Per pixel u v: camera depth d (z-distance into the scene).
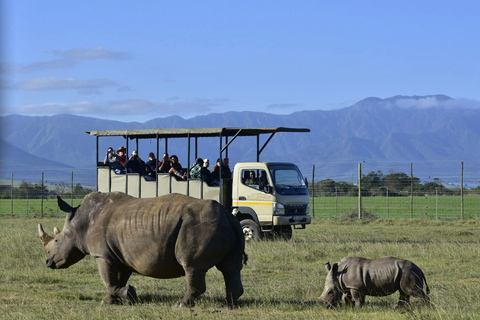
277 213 33.16
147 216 16.30
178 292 18.45
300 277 21.50
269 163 34.06
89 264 23.53
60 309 15.71
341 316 14.87
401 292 15.72
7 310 15.66
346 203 84.19
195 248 15.76
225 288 17.69
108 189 35.19
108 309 15.80
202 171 33.75
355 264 16.02
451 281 20.78
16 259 24.77
